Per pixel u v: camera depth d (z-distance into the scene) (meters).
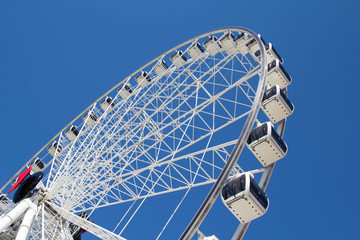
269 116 16.00
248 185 10.92
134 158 18.58
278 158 13.48
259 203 10.95
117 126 20.72
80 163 19.81
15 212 16.00
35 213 16.98
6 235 16.33
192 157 14.84
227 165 10.19
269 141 13.16
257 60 20.48
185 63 24.81
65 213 18.48
